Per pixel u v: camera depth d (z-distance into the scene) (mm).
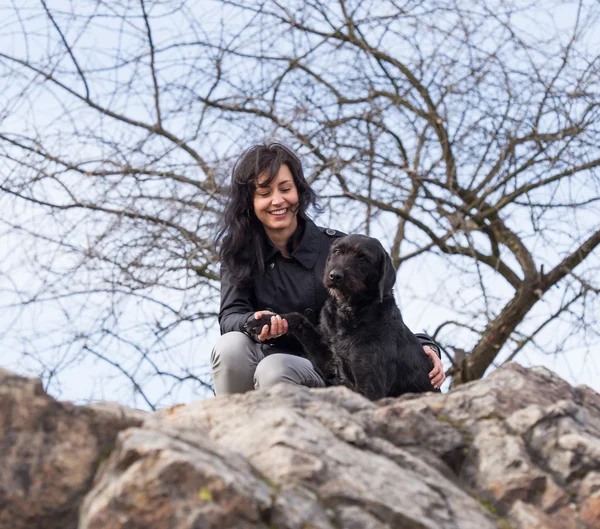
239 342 5012
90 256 7934
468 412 3838
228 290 5352
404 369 5457
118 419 3184
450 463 3643
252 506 2756
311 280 5469
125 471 2838
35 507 2979
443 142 8781
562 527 3322
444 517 3127
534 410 3725
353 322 5367
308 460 3107
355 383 5324
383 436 3670
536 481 3445
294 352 5516
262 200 5246
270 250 5445
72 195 8469
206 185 8570
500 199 9039
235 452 3129
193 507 2723
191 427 3305
